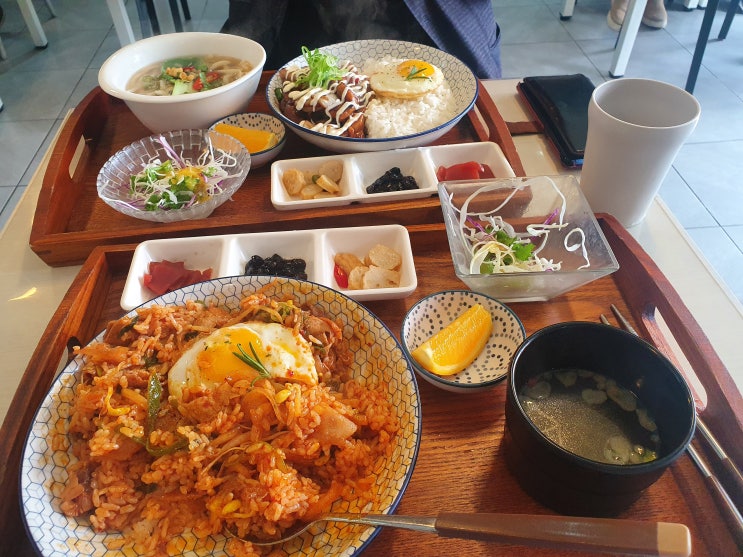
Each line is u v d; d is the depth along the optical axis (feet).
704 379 1.21
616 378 1.14
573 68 4.68
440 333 1.32
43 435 1.03
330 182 1.82
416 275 1.51
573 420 1.09
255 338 1.16
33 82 4.63
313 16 2.92
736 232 3.35
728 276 3.14
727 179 3.65
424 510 1.08
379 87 2.17
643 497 1.08
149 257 1.54
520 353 1.05
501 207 1.66
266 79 2.43
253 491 1.01
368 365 1.23
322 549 0.96
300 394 1.08
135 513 1.04
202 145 2.02
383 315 1.47
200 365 1.14
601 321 1.43
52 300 1.58
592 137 1.61
